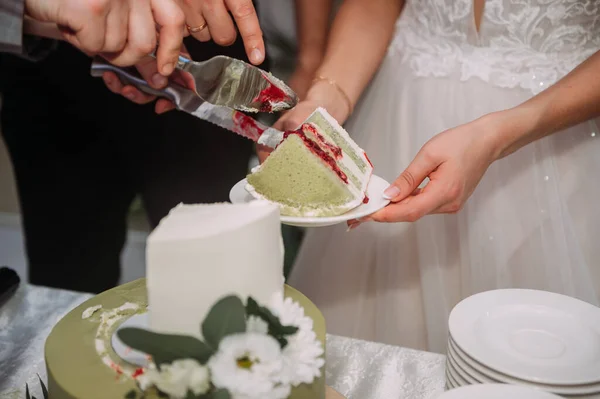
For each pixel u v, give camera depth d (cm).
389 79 228
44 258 279
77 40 149
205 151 269
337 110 213
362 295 232
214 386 95
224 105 171
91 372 112
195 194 282
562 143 205
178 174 275
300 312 116
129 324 126
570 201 206
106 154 266
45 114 250
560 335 127
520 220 205
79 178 265
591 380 111
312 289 240
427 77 213
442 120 213
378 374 143
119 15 151
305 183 150
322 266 238
